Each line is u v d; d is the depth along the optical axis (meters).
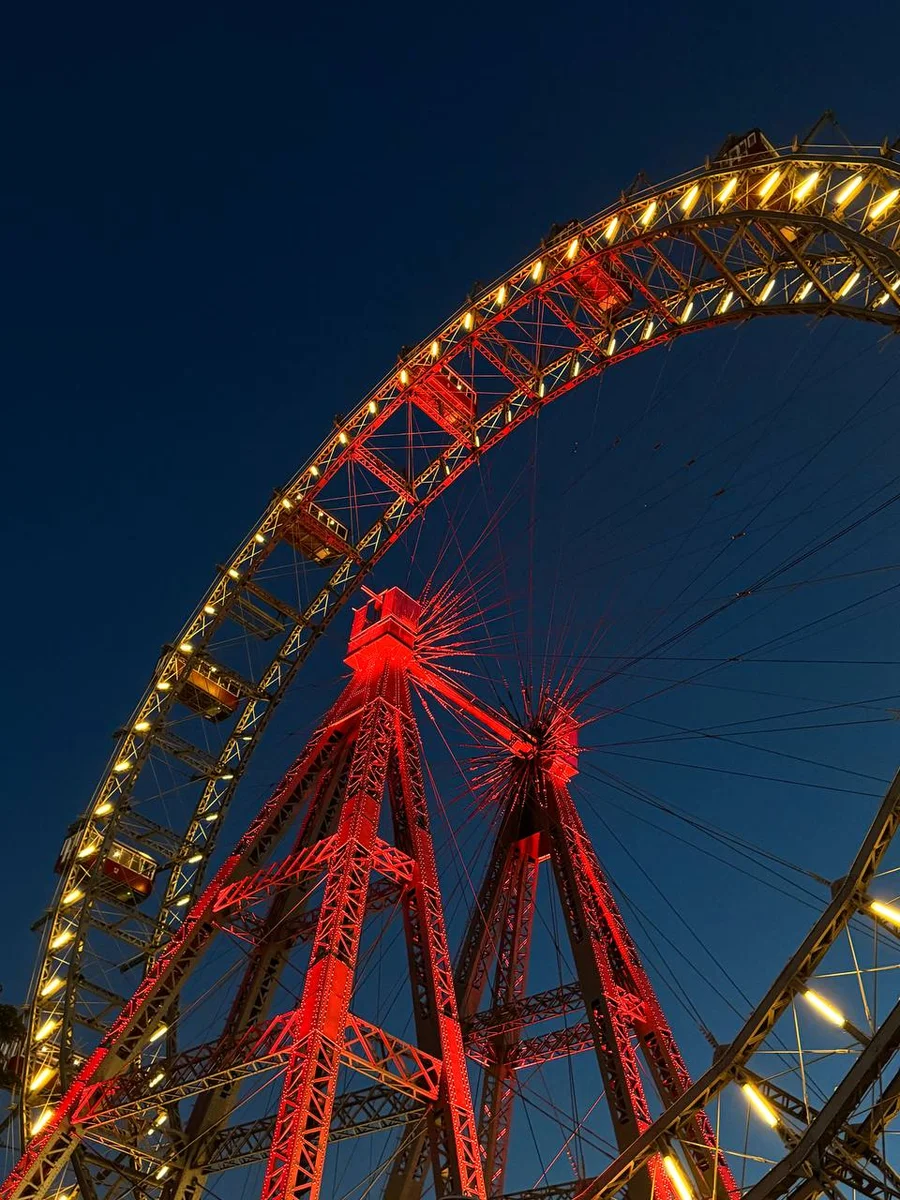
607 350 53.41
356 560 66.94
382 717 53.75
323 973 40.38
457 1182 37.81
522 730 60.09
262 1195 34.53
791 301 41.88
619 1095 42.50
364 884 44.47
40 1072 52.31
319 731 57.44
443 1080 40.56
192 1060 47.97
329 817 54.59
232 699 64.88
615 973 50.50
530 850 58.50
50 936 56.47
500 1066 50.91
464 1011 51.88
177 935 51.56
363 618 62.59
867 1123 25.59
